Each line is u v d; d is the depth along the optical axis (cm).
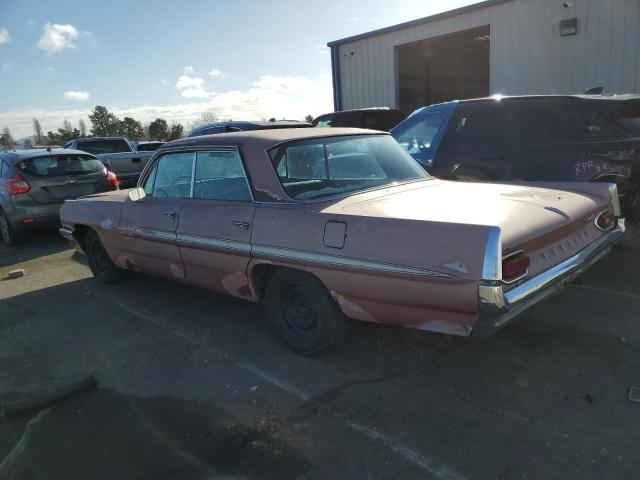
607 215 378
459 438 271
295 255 337
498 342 376
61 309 515
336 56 1775
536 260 296
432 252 275
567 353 355
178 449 278
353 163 402
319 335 353
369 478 246
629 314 411
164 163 466
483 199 340
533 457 253
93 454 277
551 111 552
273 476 252
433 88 2155
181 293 538
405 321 300
